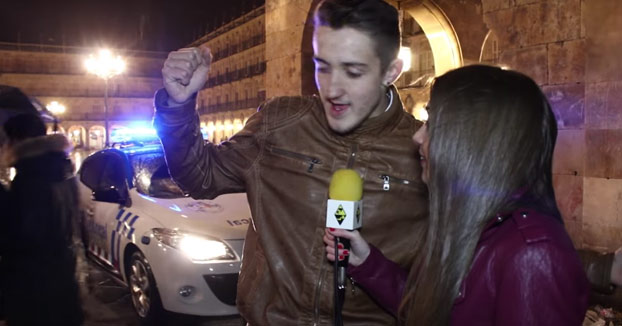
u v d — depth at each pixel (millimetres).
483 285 1254
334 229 1684
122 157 5660
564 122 5203
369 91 1713
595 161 4996
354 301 1904
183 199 5316
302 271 1915
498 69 1353
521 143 1252
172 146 1883
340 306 1777
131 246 5090
